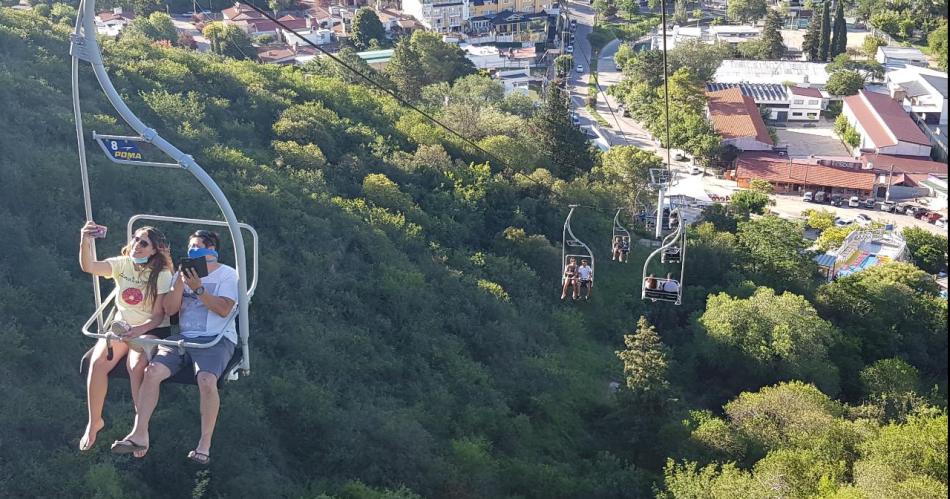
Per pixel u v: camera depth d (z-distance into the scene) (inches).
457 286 1988.2
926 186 3887.8
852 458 1533.0
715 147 4168.3
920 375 2245.3
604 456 1596.9
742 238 2721.5
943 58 5664.4
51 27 2620.6
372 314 1801.2
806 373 1993.1
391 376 1641.2
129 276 383.6
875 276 2536.9
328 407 1440.7
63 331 1317.7
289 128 2504.9
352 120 2881.4
